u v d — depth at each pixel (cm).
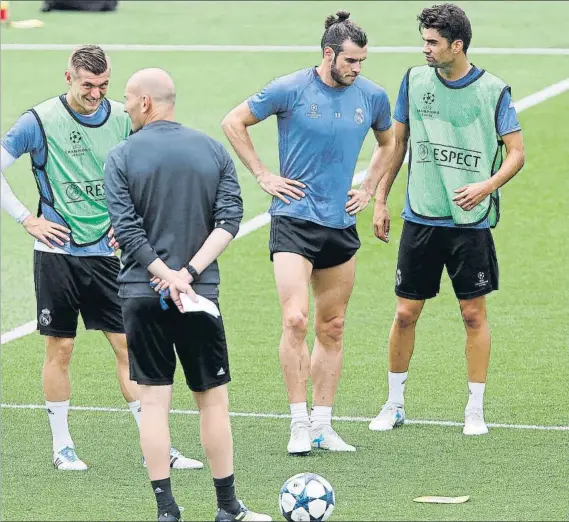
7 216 3472
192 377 1484
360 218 3288
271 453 1825
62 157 1731
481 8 6053
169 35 5656
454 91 1866
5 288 2953
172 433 1941
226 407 1495
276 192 1795
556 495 1612
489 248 1911
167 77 1498
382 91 1833
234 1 6706
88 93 1698
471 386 1931
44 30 5809
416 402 2106
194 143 1480
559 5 6056
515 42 5075
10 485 1684
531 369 2289
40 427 1978
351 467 1753
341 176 1802
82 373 2300
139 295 1462
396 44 5203
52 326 1758
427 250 1914
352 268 1850
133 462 1795
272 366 2330
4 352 2470
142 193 1459
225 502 1492
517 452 1819
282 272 1798
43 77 4866
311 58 5075
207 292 1478
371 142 3894
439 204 1897
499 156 1895
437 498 1591
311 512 1462
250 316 2681
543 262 3019
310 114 1780
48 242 1730
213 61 5059
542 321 2614
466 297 1911
